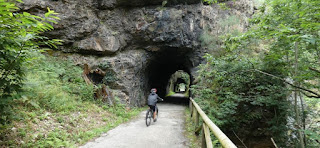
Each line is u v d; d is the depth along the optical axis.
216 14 14.62
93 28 11.77
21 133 3.98
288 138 9.28
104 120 7.20
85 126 5.98
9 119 3.64
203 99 9.88
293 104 9.32
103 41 11.98
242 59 8.42
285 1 6.25
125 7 13.34
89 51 11.66
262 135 10.17
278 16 6.79
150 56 15.47
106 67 11.41
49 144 4.09
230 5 14.81
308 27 4.18
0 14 2.27
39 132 4.41
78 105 7.46
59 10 10.73
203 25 14.50
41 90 6.07
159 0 13.44
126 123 7.55
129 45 13.88
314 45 6.46
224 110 8.59
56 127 5.02
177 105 16.38
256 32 5.98
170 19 13.61
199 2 14.57
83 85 8.98
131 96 12.22
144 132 6.07
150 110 7.51
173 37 13.78
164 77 25.59
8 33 2.62
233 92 9.38
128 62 12.38
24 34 2.71
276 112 9.55
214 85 10.29
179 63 20.42
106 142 4.95
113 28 12.85
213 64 8.50
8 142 3.58
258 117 9.83
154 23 13.42
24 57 3.17
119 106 9.58
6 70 2.96
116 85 11.41
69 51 11.30
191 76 17.27
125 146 4.65
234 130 10.10
